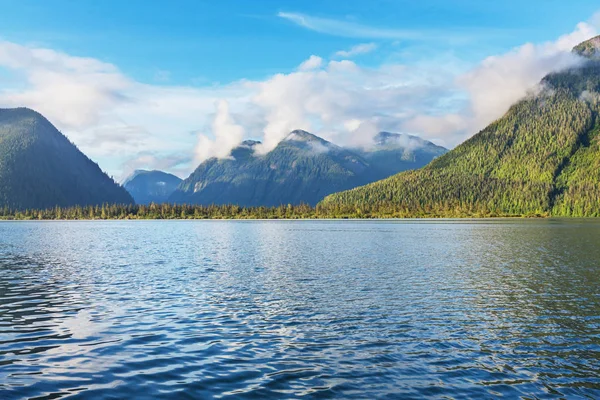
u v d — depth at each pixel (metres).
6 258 76.88
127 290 45.53
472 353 25.59
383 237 134.12
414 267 63.34
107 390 20.08
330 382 21.31
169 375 22.03
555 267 62.19
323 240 122.25
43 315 34.59
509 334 29.34
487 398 19.58
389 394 19.95
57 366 23.16
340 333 29.69
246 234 156.50
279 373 22.41
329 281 51.06
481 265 65.19
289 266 65.06
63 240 125.94
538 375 22.25
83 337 28.59
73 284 49.28
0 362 23.69
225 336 28.97
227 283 49.84
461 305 38.12
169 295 42.81
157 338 28.41
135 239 130.25
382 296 42.12
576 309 36.47
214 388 20.50
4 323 32.12
